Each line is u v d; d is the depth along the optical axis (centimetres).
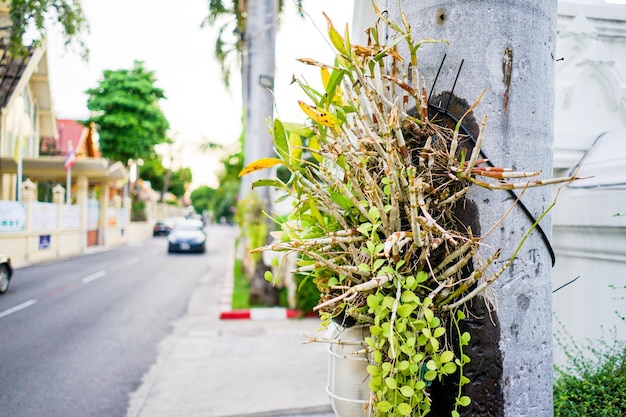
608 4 427
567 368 290
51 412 407
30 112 2250
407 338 135
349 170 150
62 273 1362
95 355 582
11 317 791
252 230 905
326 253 154
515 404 148
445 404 153
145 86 3312
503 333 148
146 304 929
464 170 140
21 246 1576
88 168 2044
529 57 153
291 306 826
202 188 8812
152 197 6475
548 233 156
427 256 135
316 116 147
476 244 137
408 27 137
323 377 498
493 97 150
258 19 925
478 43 152
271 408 411
